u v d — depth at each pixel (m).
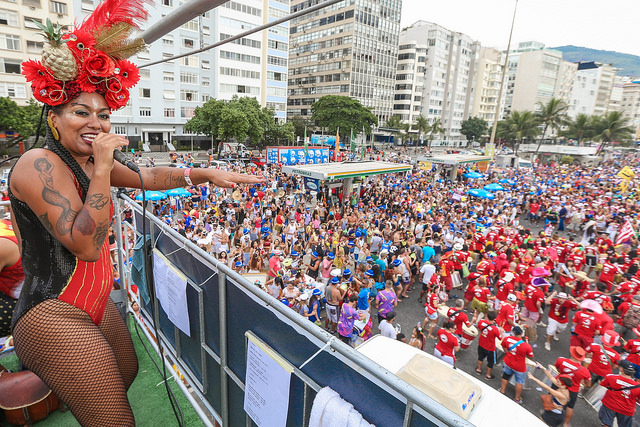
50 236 1.56
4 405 2.66
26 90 36.91
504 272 11.53
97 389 1.62
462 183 33.75
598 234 18.55
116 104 1.63
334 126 67.88
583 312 8.87
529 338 10.16
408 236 15.20
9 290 2.52
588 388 7.77
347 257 14.34
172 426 2.90
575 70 122.62
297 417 1.75
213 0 1.96
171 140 54.22
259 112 52.47
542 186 33.00
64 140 1.52
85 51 1.44
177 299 2.69
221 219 16.38
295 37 90.44
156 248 3.05
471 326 9.51
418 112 96.31
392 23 84.94
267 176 31.42
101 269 1.76
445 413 1.10
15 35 35.38
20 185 1.42
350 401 1.49
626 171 29.22
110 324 2.09
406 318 11.15
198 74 54.31
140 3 1.62
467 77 106.81
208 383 2.54
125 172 2.19
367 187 29.50
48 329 1.55
